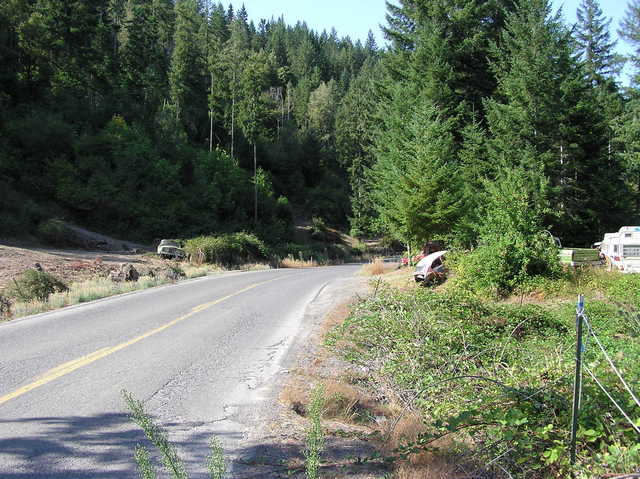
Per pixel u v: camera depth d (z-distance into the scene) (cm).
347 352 933
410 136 3045
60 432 518
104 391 662
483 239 1819
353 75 14400
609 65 5512
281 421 568
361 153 9656
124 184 5225
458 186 2455
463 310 1121
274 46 15162
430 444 507
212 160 6638
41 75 5825
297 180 9231
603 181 3139
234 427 547
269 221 6988
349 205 9350
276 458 465
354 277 2819
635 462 408
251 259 4603
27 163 4862
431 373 784
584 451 450
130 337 1023
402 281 2186
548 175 2906
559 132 2955
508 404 547
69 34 6359
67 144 5222
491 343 933
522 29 2997
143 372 762
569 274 1731
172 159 6259
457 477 443
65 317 1267
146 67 7588
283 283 2428
